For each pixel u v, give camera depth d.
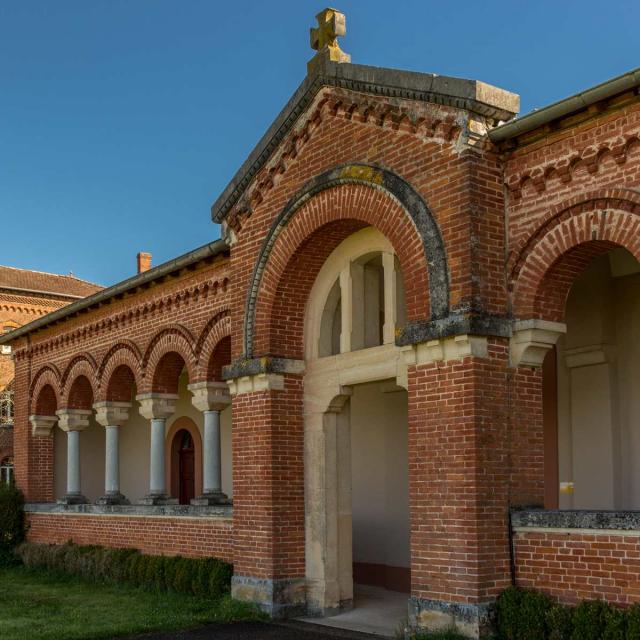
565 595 9.59
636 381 12.50
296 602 13.23
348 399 13.64
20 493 23.16
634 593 8.95
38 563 20.34
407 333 10.95
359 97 12.12
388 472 16.23
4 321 38.81
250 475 13.75
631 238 9.36
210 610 13.43
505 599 9.82
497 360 10.42
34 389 23.58
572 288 13.19
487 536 10.02
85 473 24.28
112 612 13.75
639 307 12.59
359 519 16.80
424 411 10.75
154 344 18.19
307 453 13.68
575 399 13.05
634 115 9.34
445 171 10.80
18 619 13.31
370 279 13.53
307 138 13.12
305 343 13.92
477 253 10.40
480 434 10.15
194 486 23.38
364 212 11.98
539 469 10.54
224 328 16.00
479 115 10.69
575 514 9.56
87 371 20.89
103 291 19.39
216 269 16.27
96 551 18.55
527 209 10.49
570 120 9.95
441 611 10.20
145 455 24.70
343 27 12.98
